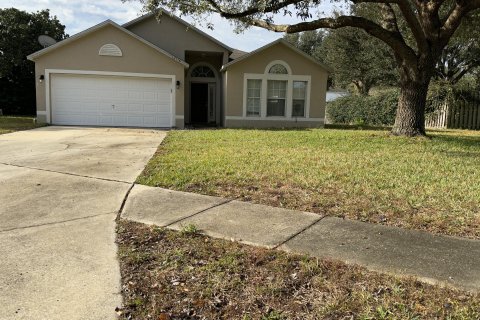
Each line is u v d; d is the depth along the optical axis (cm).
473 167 777
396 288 312
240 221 470
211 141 1170
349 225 457
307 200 552
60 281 329
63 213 500
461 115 2152
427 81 1265
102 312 287
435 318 276
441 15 1477
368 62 2931
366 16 1875
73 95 1752
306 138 1254
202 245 400
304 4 1152
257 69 1864
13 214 494
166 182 650
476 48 2350
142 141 1198
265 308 292
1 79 2453
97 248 394
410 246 396
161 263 362
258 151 958
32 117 2191
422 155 923
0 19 2345
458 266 352
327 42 3186
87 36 1717
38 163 808
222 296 308
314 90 1906
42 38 2039
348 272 340
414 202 540
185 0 1218
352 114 2683
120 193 593
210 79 2167
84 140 1202
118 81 1766
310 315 283
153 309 291
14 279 330
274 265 354
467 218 479
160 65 1772
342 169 743
